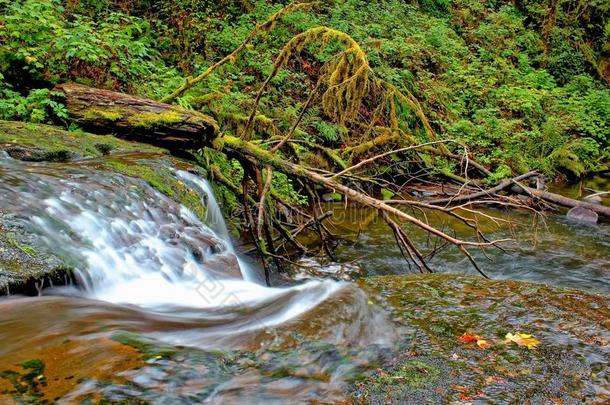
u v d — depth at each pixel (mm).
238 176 7312
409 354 2838
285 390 2404
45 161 4781
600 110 14500
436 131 11555
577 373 2713
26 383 2170
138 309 3191
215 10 11227
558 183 11844
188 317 3182
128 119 5801
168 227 4293
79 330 2658
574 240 7672
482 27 15664
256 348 2740
